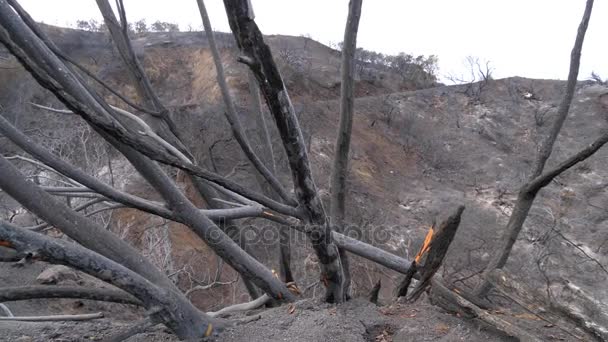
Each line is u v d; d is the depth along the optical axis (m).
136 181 17.25
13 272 6.03
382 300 4.32
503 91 44.03
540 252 13.84
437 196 29.75
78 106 2.25
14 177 2.71
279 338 3.07
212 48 6.20
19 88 16.52
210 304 12.79
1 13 2.64
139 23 45.84
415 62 50.00
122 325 3.81
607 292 12.48
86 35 32.62
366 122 36.84
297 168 2.68
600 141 4.34
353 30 4.80
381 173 31.62
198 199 16.33
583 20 6.00
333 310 3.44
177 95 36.50
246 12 2.11
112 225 12.09
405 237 22.22
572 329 3.28
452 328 3.26
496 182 32.25
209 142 18.30
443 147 36.59
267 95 2.33
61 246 2.30
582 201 26.34
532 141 37.16
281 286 4.01
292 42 48.03
